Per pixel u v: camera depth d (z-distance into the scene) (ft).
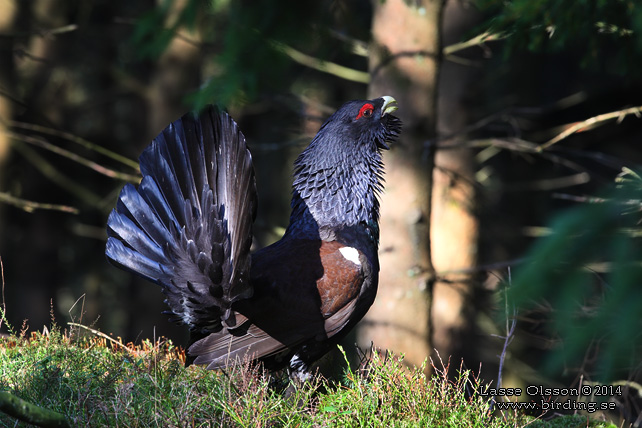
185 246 23.76
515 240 81.46
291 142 50.49
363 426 23.06
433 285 44.96
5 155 82.23
